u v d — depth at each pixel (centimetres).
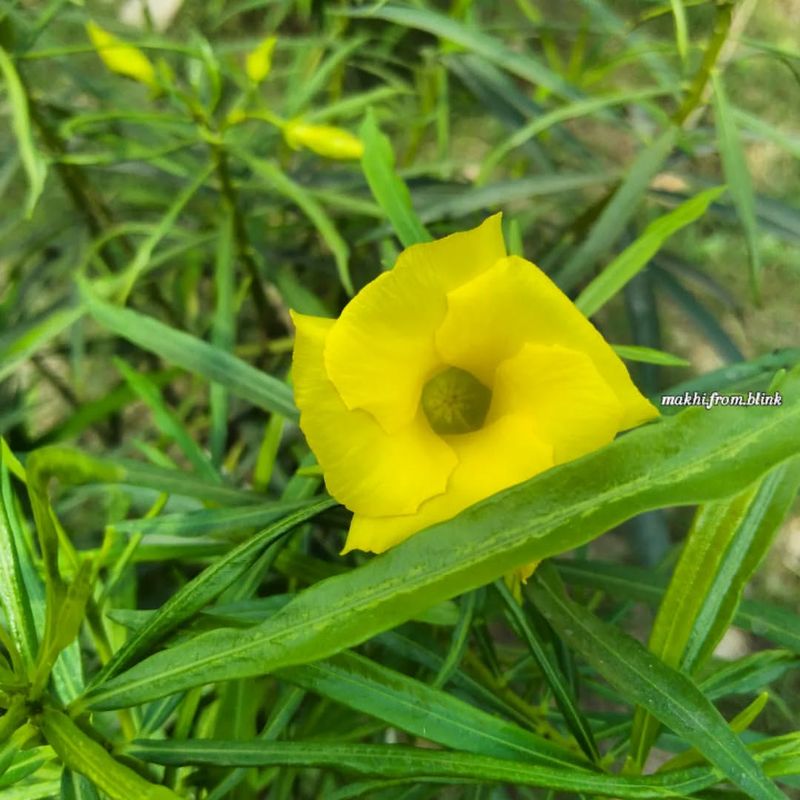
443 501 11
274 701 22
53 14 20
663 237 15
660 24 40
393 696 11
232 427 30
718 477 9
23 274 34
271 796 19
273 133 27
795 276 41
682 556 12
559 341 10
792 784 14
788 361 16
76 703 11
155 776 14
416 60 37
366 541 11
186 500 19
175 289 34
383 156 15
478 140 41
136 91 34
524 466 11
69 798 11
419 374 11
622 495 9
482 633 16
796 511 37
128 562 16
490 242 10
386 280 10
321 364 10
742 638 34
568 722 12
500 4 40
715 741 11
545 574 13
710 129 23
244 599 15
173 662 10
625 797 10
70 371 36
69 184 26
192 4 39
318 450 11
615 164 37
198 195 28
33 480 10
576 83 28
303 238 35
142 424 36
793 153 19
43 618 13
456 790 21
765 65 43
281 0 31
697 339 40
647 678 11
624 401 11
